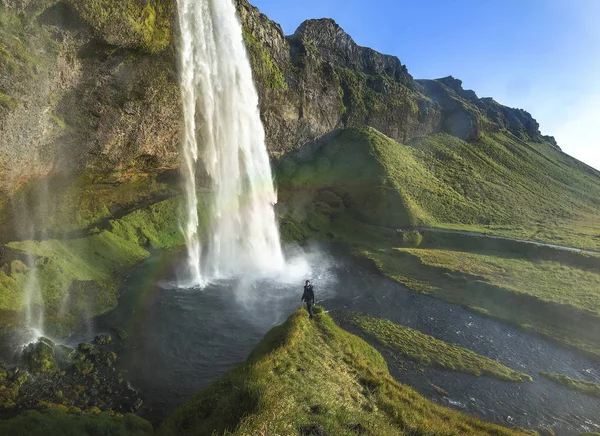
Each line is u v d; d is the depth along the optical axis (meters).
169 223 54.28
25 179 33.38
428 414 20.02
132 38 35.19
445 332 35.09
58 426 15.67
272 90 71.75
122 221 49.03
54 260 35.19
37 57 29.25
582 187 122.44
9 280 29.78
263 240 60.19
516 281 47.41
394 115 118.25
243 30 66.88
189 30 44.38
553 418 23.78
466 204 87.19
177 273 44.22
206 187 59.88
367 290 44.72
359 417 16.02
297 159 87.94
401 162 96.12
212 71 51.19
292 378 18.17
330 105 97.31
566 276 49.81
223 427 13.32
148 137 44.53
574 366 30.58
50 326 27.89
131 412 20.53
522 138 164.00
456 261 55.66
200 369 25.48
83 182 42.56
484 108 163.00
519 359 31.09
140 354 26.91
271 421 12.75
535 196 104.50
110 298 34.88
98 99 36.59
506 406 24.58
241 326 32.28
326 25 115.56
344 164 90.94
